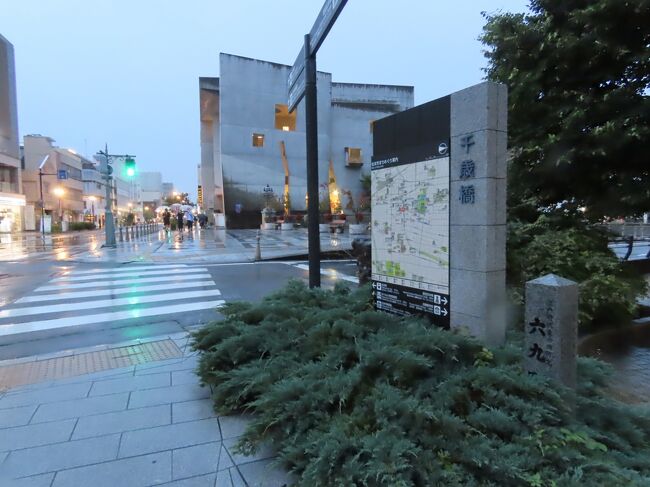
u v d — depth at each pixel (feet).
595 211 20.38
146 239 84.64
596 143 17.74
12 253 58.08
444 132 11.93
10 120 144.46
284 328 13.14
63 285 32.48
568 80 19.34
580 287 16.12
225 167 123.65
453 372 9.57
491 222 10.70
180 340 18.47
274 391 9.36
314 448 7.73
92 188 240.12
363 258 25.38
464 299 11.34
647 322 19.67
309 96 17.11
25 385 13.32
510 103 21.06
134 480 8.35
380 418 7.80
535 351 8.99
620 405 9.57
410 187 13.17
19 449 9.50
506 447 7.27
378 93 154.40
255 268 42.04
